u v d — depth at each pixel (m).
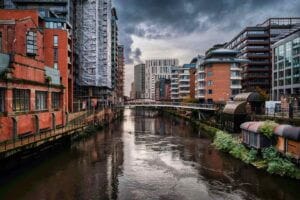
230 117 50.59
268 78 109.12
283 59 80.31
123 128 75.44
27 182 27.20
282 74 81.00
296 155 27.31
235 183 26.81
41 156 37.25
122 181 27.94
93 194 24.47
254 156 33.41
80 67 96.31
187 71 135.38
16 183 26.86
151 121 100.25
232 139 41.56
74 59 89.19
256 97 49.53
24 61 36.84
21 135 35.03
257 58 109.00
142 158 37.56
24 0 80.62
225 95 89.88
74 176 29.38
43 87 41.91
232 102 54.81
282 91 81.00
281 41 81.12
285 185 25.70
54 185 26.55
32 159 34.66
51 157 37.91
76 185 26.62
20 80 34.53
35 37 53.94
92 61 96.88
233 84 90.62
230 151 39.22
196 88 112.38
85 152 41.44
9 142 31.03
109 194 24.47
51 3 82.00
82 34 96.50
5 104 32.00
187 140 52.44
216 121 65.88
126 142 50.78
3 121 31.27
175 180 28.16
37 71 41.12
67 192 24.83
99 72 102.44
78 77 95.25
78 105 80.00
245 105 49.06
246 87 110.00
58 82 51.84
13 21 50.88
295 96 57.16
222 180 27.81
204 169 31.77
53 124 45.62
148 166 33.47
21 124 34.97
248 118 47.75
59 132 40.50
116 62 151.12
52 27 67.06
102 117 82.75
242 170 30.86
